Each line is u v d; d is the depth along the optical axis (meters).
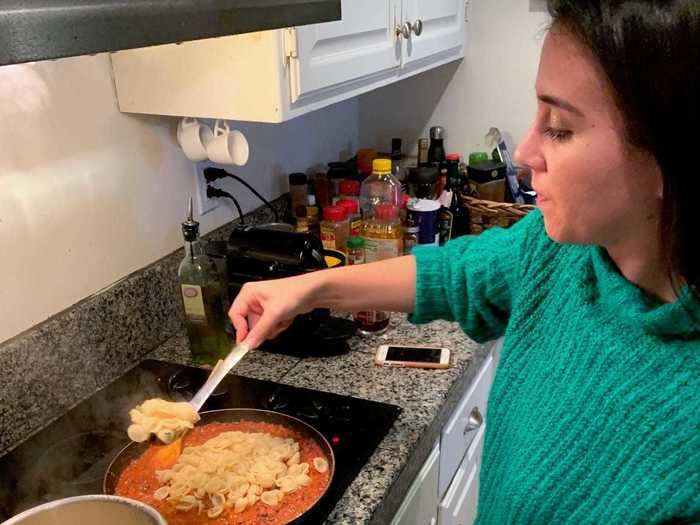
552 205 0.67
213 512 0.91
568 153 0.62
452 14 1.81
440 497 1.38
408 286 1.01
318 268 1.28
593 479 0.68
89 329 1.20
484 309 0.97
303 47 1.14
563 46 0.59
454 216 1.86
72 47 0.55
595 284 0.75
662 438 0.63
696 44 0.50
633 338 0.68
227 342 1.32
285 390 1.18
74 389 1.18
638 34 0.52
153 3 0.61
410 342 1.38
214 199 1.53
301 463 1.00
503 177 1.91
